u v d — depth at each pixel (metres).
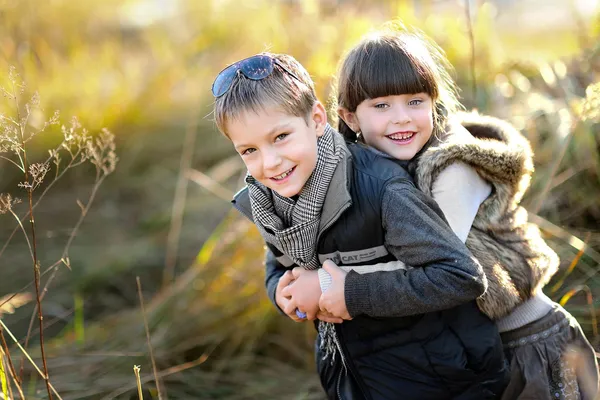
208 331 2.94
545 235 2.78
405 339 1.82
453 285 1.65
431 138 1.91
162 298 3.10
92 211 4.27
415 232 1.68
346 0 4.39
